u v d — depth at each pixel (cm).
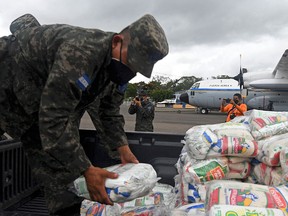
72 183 163
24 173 235
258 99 2239
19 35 163
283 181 173
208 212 138
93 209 179
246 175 197
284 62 2031
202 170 189
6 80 162
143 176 153
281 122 203
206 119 2331
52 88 137
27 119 169
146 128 656
